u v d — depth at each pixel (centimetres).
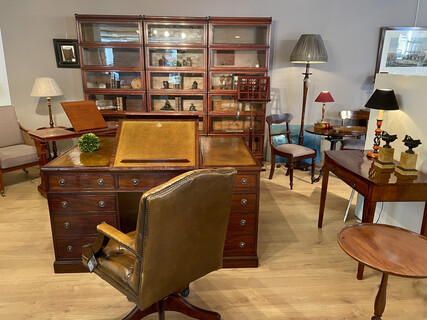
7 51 464
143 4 462
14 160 382
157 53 454
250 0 468
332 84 502
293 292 225
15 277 239
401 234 178
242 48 444
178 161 226
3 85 480
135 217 250
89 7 459
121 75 461
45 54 471
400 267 148
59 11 458
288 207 361
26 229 308
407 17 484
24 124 490
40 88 433
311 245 285
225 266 251
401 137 274
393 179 224
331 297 220
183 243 155
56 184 227
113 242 192
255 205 241
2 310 207
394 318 201
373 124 318
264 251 275
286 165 497
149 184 229
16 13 454
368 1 474
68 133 364
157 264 149
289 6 471
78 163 231
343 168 256
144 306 153
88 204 232
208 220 161
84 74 448
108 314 205
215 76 463
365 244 167
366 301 216
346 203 373
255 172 234
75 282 234
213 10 469
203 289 228
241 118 483
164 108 472
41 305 211
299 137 475
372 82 504
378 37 488
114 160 224
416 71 498
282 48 485
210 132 477
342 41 487
